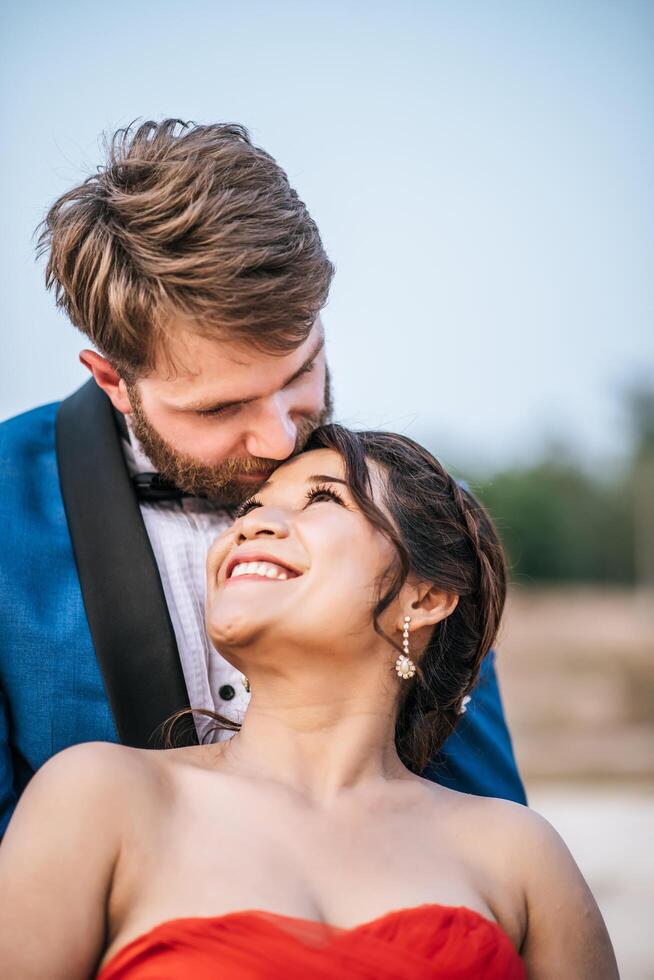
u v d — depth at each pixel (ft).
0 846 6.12
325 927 5.72
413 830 6.66
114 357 7.57
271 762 6.72
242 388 7.18
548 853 6.89
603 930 6.91
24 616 8.00
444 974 5.72
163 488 8.70
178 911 5.77
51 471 8.70
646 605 113.60
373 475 7.47
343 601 6.66
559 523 131.23
